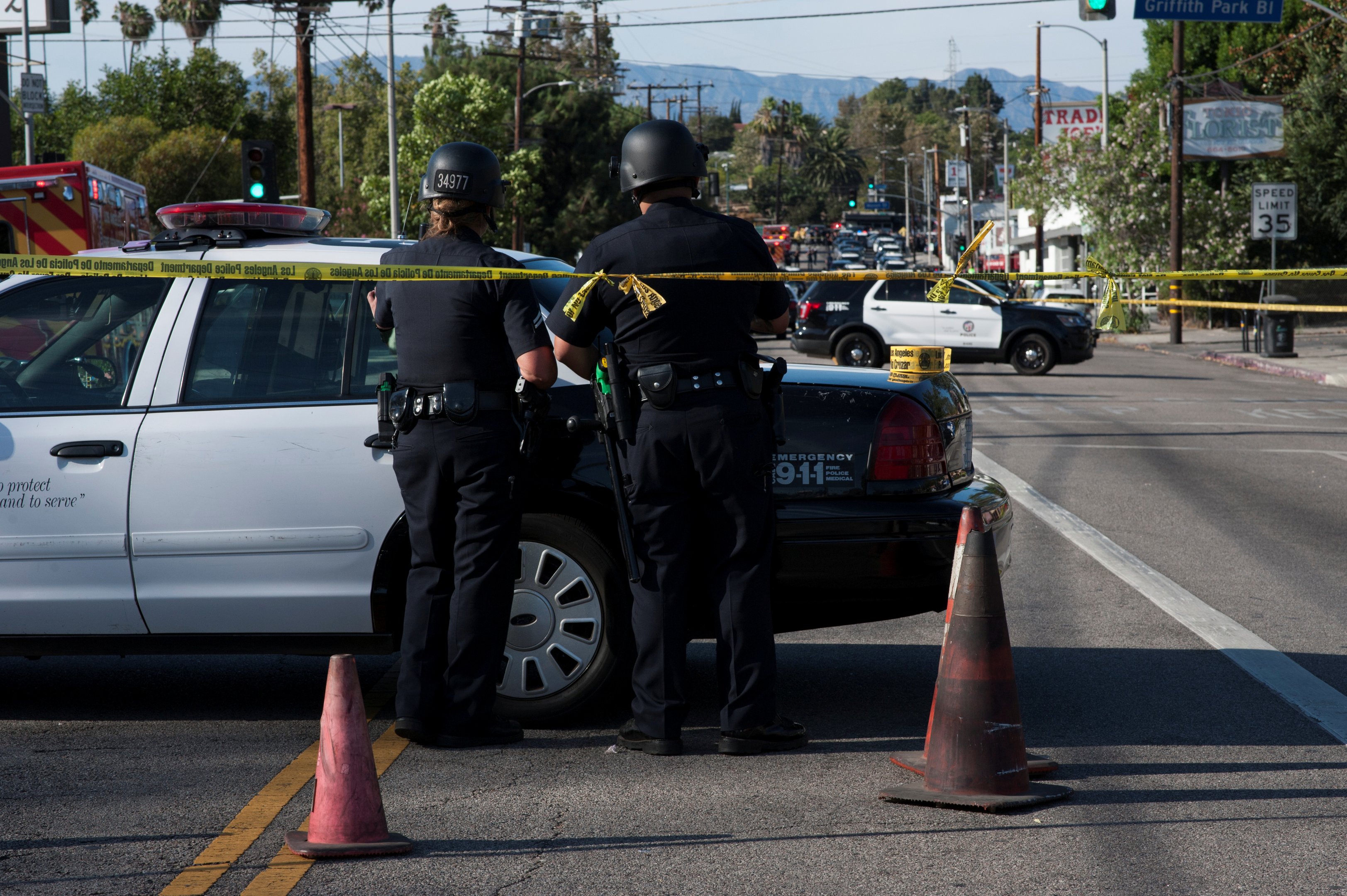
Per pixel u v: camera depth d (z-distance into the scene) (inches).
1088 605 369.7
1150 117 2122.3
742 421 234.1
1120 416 909.2
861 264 5782.5
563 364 243.6
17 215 756.0
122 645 259.6
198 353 259.1
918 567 250.7
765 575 240.8
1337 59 2058.3
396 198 1908.2
